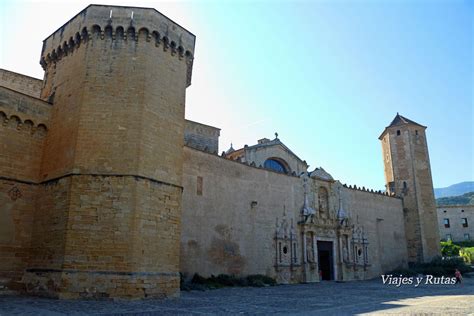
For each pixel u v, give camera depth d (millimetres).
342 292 24328
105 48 20906
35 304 15172
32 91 31672
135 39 21125
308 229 36812
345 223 40781
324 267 38875
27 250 20172
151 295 17969
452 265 43969
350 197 42812
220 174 30781
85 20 21422
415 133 51000
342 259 39438
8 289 19141
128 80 20406
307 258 36250
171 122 21578
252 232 32156
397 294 22641
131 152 19234
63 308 14062
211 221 29094
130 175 18812
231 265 29797
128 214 18281
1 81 30141
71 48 22469
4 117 20938
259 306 15953
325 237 38750
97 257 17641
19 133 21406
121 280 17266
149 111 20312
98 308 14211
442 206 90312
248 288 27469
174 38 22594
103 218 18188
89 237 17891
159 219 19469
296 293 23391
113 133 19500
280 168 42781
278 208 34969
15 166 20875
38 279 18594
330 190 40844
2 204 20031
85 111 19797
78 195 18469
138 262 17906
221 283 27828
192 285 24938
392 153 51219
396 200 48375
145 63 20766
